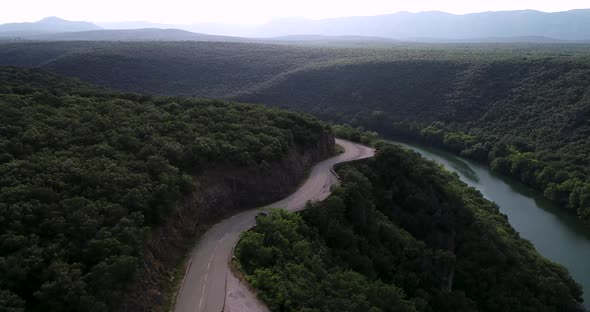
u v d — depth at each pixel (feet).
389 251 168.55
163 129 164.96
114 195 116.26
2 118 143.13
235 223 149.38
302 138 208.54
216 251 131.13
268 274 115.96
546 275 193.06
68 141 140.26
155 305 103.71
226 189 157.07
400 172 211.61
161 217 121.80
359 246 160.15
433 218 196.75
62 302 87.56
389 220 188.75
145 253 110.11
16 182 110.22
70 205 107.04
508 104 446.60
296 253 129.59
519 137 396.98
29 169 117.19
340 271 134.21
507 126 422.00
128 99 208.13
